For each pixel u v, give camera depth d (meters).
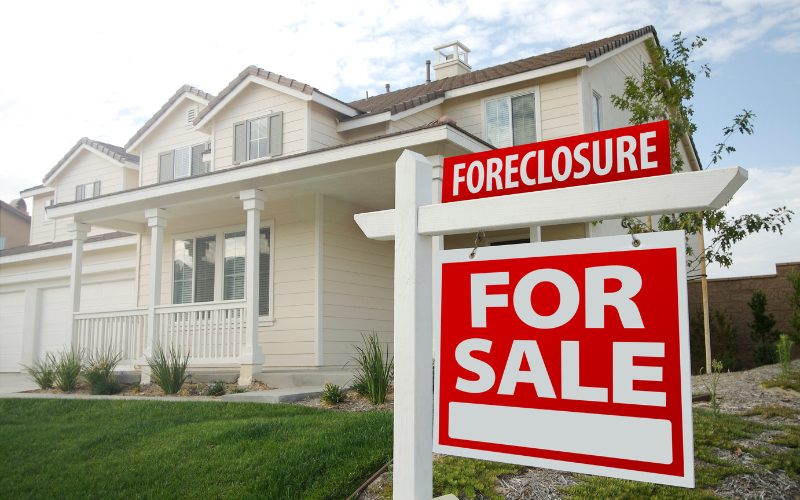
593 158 1.73
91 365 9.77
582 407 1.60
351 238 11.26
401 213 2.00
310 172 9.20
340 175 9.12
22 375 13.89
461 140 8.09
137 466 4.84
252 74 12.23
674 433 1.46
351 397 7.14
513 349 1.75
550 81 11.38
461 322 1.86
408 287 1.94
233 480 4.32
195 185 9.89
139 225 13.22
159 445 5.34
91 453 5.38
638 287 1.56
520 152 1.86
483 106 12.16
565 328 1.66
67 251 15.29
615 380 1.56
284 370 9.74
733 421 4.78
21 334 16.27
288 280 10.79
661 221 7.50
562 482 3.74
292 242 10.85
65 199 18.39
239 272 11.58
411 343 1.91
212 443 5.17
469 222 1.86
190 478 4.46
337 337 10.65
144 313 10.19
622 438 1.53
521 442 1.69
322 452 4.59
